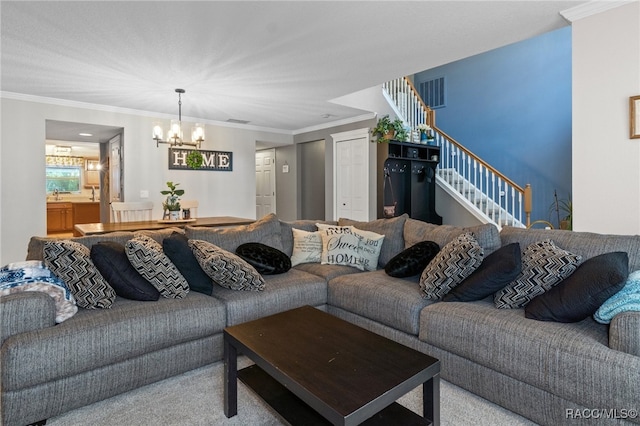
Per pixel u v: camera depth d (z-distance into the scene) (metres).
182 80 4.20
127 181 5.69
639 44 2.56
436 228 3.03
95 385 1.88
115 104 5.31
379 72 3.98
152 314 2.09
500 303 2.08
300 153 7.77
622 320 1.55
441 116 8.12
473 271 2.27
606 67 2.70
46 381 1.74
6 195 4.71
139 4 2.55
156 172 5.97
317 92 4.71
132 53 3.40
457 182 6.45
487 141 7.38
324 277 3.01
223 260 2.47
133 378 2.01
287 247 3.52
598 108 2.76
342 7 2.63
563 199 6.36
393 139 5.80
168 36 3.05
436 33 3.07
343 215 6.61
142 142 5.81
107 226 3.93
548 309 1.86
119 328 1.95
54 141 7.43
